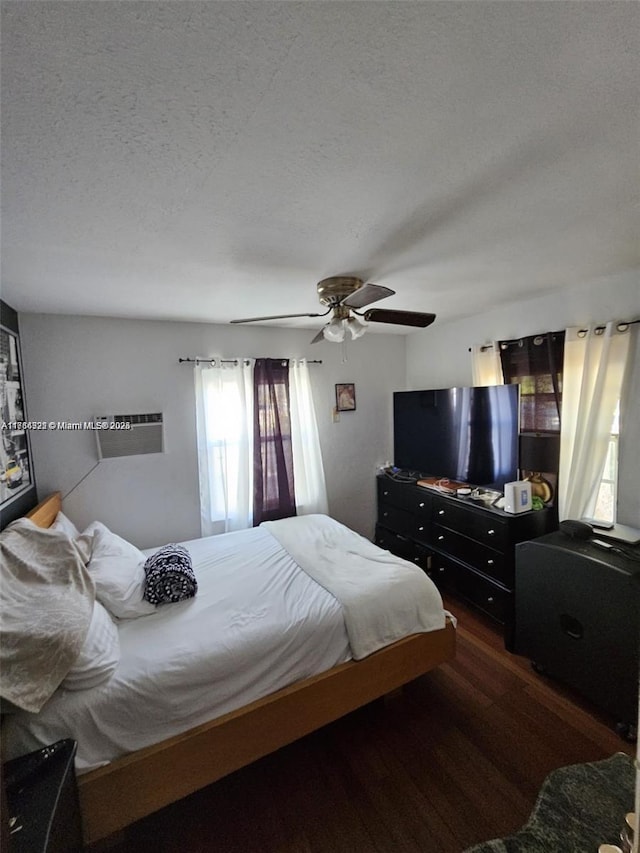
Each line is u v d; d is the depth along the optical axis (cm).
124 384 280
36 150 94
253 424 320
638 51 73
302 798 150
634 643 168
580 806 135
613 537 202
